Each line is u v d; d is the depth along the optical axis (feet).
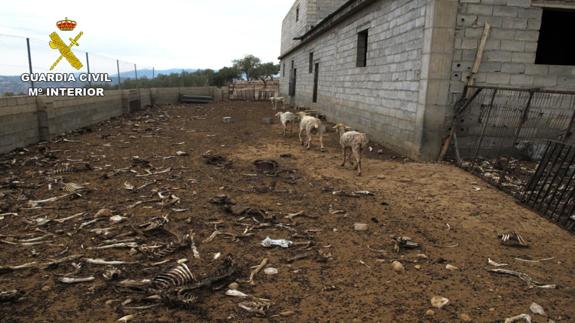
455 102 30.01
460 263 13.78
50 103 36.78
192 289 11.28
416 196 21.75
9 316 9.98
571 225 17.65
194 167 27.66
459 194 22.21
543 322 10.29
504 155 31.65
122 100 62.28
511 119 30.89
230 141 39.96
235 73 177.27
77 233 15.52
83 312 10.25
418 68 30.63
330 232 16.39
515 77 30.12
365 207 19.76
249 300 11.01
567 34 46.09
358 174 26.22
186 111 73.31
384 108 37.88
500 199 21.48
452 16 28.30
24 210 17.92
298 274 12.65
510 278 12.75
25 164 26.73
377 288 11.87
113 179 23.72
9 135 30.96
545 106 30.73
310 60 76.38
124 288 11.44
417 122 30.83
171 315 10.19
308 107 78.18
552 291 11.97
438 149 30.58
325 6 81.61
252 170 27.14
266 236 15.75
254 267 12.98
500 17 28.99
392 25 35.70
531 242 15.90
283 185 23.50
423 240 15.84
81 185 21.93
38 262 13.00
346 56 51.03
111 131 44.75
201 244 14.79
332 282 12.18
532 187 21.75
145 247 14.17
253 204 19.66
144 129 46.96
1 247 14.15
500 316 10.51
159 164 28.32
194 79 123.24
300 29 88.89
